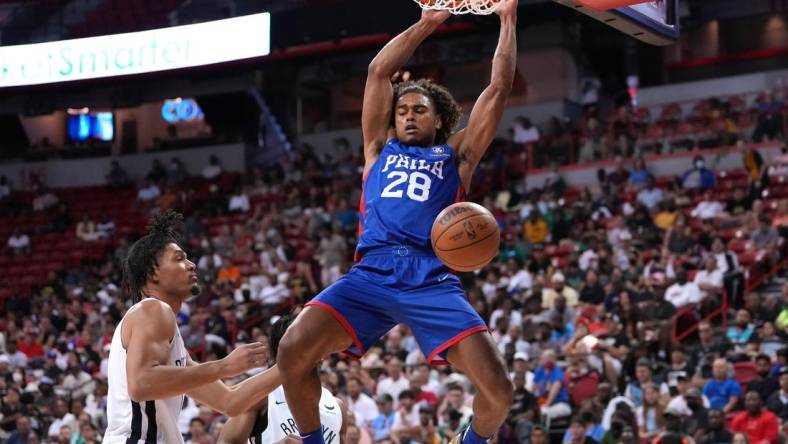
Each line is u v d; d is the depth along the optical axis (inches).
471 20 1064.8
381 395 540.4
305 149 1143.0
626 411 473.4
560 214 837.2
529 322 610.9
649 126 1018.7
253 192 1100.5
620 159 902.4
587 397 532.4
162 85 1257.4
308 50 1106.7
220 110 1264.8
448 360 190.9
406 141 204.7
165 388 192.2
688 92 1129.4
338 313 190.4
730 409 489.7
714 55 1256.8
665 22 299.6
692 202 835.4
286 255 905.5
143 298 213.5
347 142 1131.3
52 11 1169.4
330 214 965.2
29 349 797.2
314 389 193.3
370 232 198.2
